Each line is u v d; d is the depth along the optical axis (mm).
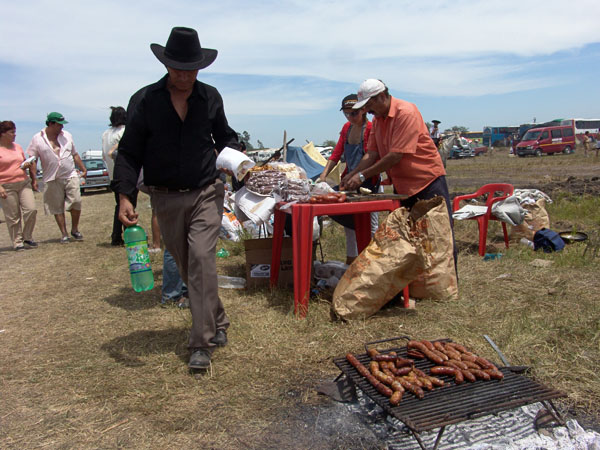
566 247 6062
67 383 3037
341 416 2566
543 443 2283
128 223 3199
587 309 3834
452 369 2523
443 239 4191
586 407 2584
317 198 3959
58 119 7922
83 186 22344
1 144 7727
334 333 3609
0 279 5914
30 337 3891
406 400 2307
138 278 3473
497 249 6227
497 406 2207
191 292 3113
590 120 48188
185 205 3143
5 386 3035
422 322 3773
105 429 2518
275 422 2541
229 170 3262
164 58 2854
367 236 4645
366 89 4070
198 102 3082
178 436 2441
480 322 3727
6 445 2404
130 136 3104
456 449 2240
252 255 4871
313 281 4770
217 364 3203
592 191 11336
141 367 3221
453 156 42969
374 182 5059
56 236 9398
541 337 3365
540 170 22766
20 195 7871
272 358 3264
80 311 4496
